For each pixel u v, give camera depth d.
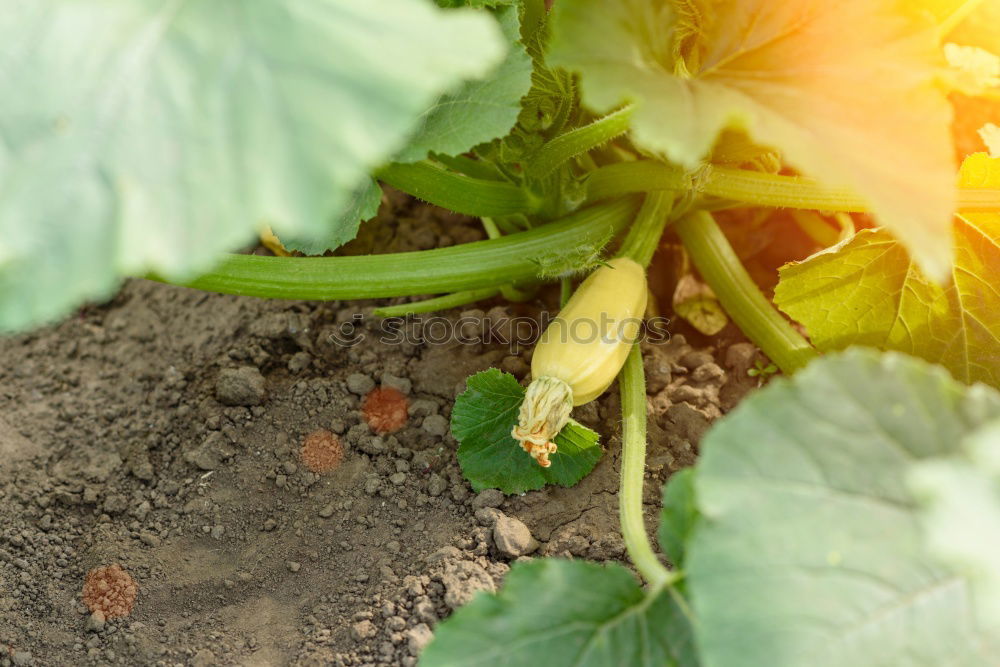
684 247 1.19
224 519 1.09
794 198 1.10
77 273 0.88
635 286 1.08
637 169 1.10
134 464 1.12
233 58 0.89
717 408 1.14
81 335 1.20
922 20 0.96
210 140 0.88
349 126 0.88
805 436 0.89
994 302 1.09
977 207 1.06
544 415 1.03
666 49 0.98
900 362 0.90
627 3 0.96
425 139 1.00
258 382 1.14
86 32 0.90
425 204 1.26
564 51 0.94
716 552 0.88
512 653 0.91
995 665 0.87
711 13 0.99
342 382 1.15
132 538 1.08
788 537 0.88
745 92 0.95
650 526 1.07
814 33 0.97
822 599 0.87
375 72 0.89
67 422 1.15
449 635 0.91
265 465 1.11
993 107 1.27
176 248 0.88
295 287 1.08
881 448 0.89
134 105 0.89
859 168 0.91
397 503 1.09
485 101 1.00
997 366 1.09
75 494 1.10
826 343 1.11
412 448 1.12
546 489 1.08
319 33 0.89
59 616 1.05
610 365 1.05
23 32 0.91
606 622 0.92
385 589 1.04
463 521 1.08
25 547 1.08
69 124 0.90
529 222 1.17
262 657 1.02
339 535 1.08
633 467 1.03
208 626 1.04
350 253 1.23
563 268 1.08
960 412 0.89
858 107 0.94
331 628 1.03
